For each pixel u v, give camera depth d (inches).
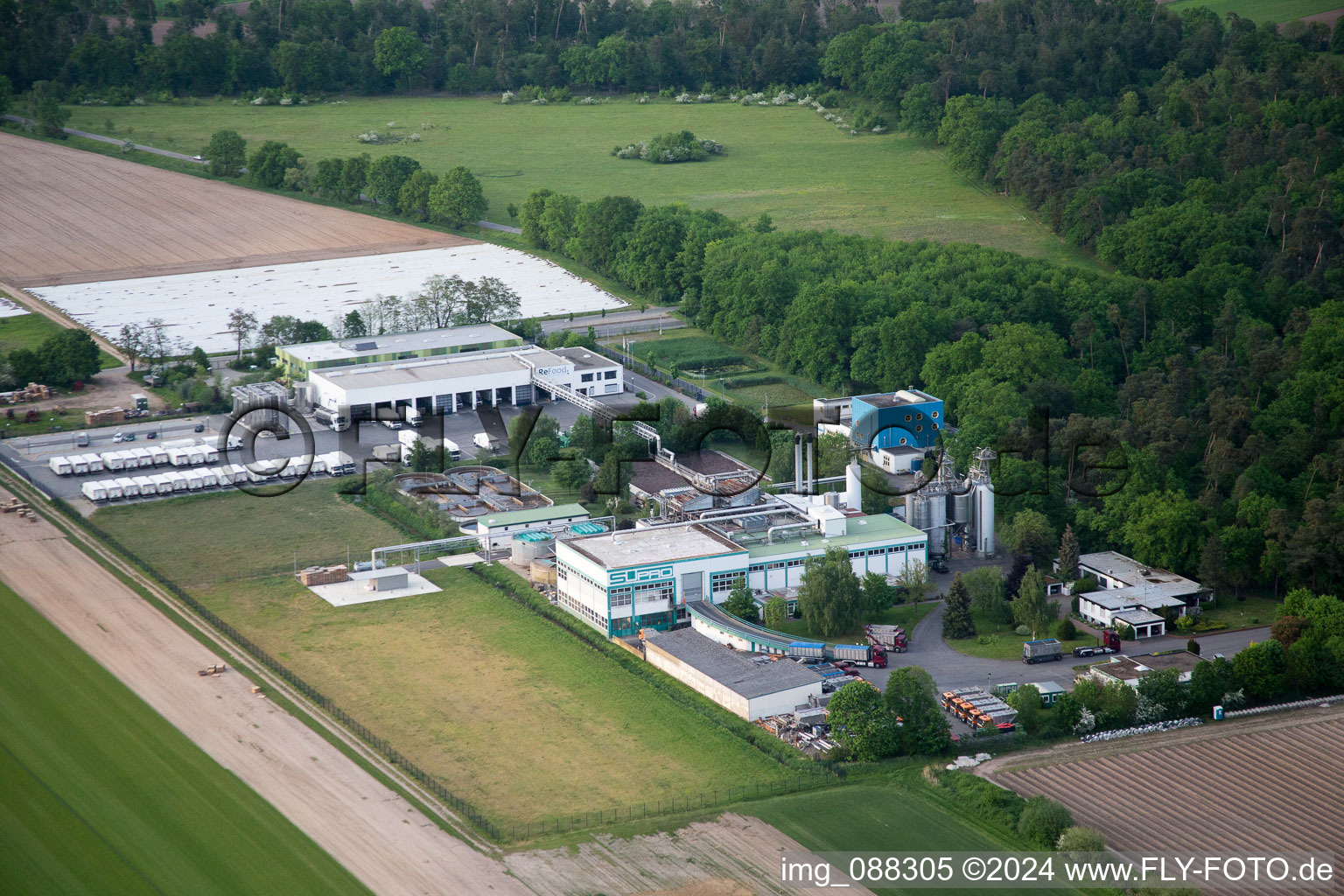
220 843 7268.7
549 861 7150.6
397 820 7504.9
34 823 7411.4
